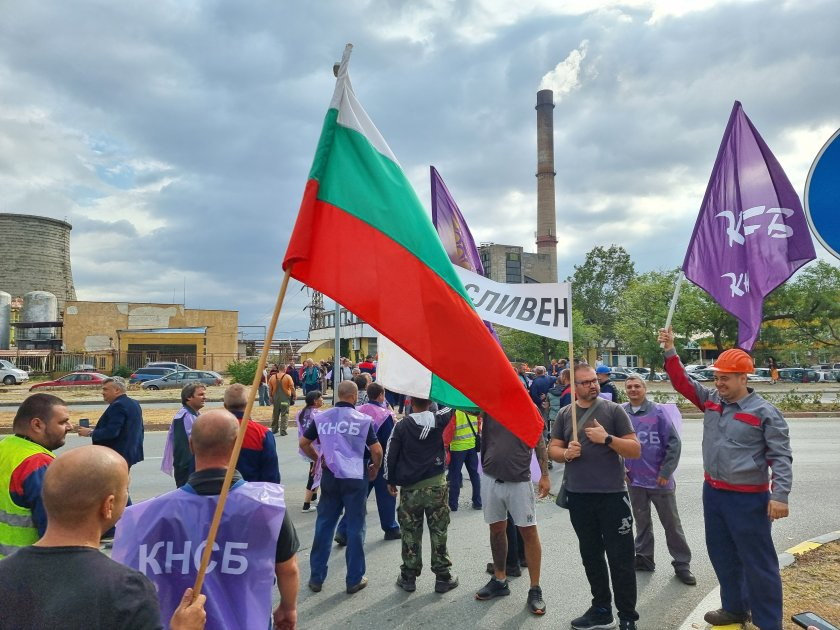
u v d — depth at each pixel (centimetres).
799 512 733
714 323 3794
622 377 4478
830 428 1600
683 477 952
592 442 430
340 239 286
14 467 341
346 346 5262
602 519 420
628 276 7319
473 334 305
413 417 504
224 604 223
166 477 963
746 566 397
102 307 5059
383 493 654
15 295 7950
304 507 775
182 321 5197
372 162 304
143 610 169
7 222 8069
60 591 162
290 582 248
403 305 290
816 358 5556
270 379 1537
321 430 516
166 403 2514
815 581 483
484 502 489
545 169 7444
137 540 230
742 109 480
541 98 7488
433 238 312
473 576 534
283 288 266
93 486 177
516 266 7281
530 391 1155
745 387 412
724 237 477
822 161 324
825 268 3644
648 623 434
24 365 4669
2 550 335
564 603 471
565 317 493
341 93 305
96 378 3372
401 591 500
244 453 448
